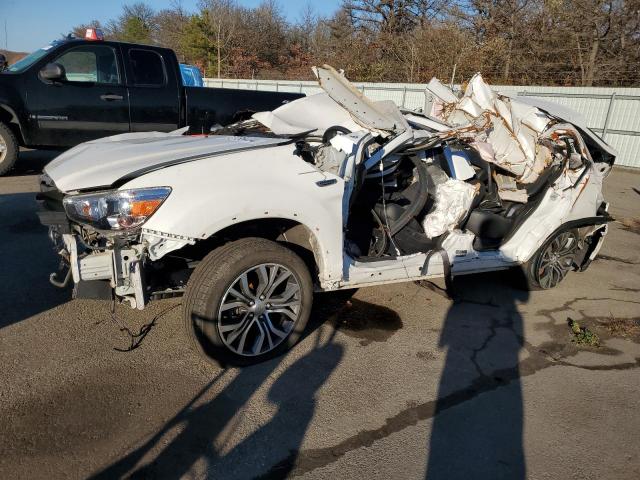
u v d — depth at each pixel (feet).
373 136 12.26
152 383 9.71
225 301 9.71
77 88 24.04
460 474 8.06
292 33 132.05
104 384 9.57
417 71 82.23
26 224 18.35
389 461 8.22
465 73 77.25
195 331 9.53
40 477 7.40
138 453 7.99
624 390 10.82
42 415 8.62
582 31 70.38
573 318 14.23
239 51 123.54
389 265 12.10
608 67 69.56
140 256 9.12
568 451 8.79
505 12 77.61
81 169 9.83
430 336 12.42
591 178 15.66
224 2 130.21
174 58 25.91
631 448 8.98
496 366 11.35
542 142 15.21
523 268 15.30
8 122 24.53
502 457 8.52
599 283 17.28
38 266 14.66
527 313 14.25
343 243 11.25
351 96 12.17
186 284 10.09
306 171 10.59
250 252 9.69
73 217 9.21
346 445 8.51
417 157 13.24
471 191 13.19
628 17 67.00
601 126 51.42
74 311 12.22
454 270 13.42
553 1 71.77
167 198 9.14
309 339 11.76
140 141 12.00
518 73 75.36
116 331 11.49
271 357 10.71
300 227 11.27
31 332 11.19
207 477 7.64
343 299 14.01
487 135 14.53
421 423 9.20
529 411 9.82
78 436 8.22
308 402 9.53
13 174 26.27
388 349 11.65
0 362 10.02
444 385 10.44
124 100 24.94
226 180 9.64
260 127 14.23
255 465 7.94
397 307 13.85
